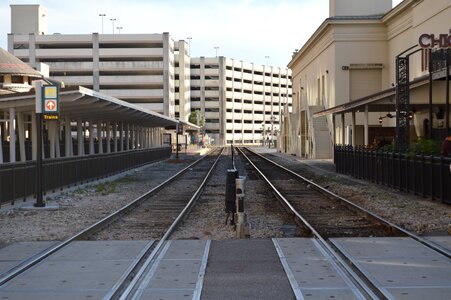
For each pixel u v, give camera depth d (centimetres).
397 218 1397
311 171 3481
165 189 2353
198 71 14938
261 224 1362
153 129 6316
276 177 3059
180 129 5722
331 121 5300
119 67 11438
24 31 11694
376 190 2141
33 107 2375
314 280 745
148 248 982
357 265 826
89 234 1183
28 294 693
